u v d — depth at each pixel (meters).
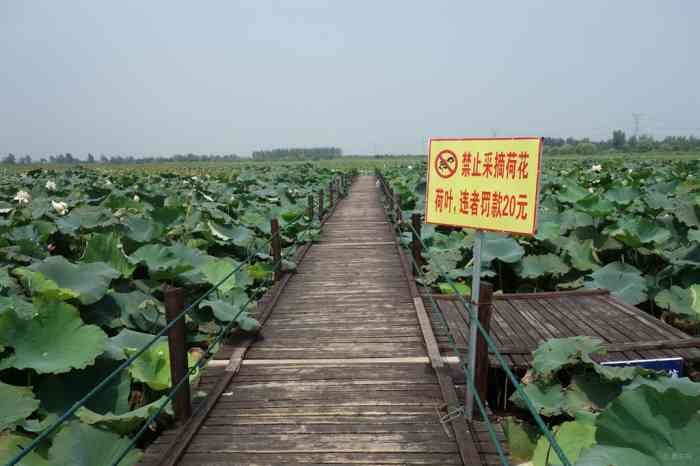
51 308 3.75
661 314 6.54
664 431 2.26
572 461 2.85
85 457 2.76
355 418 3.42
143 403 4.02
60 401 3.51
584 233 8.48
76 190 13.49
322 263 8.27
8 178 23.27
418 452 3.03
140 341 4.26
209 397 3.67
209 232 8.31
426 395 3.72
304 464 2.94
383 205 16.58
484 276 7.01
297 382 3.97
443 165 3.14
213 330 5.26
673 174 16.56
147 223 7.56
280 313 5.69
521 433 3.67
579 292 6.09
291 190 17.45
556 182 14.95
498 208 2.85
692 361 4.48
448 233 10.54
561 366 3.72
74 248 7.83
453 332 4.97
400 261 8.24
